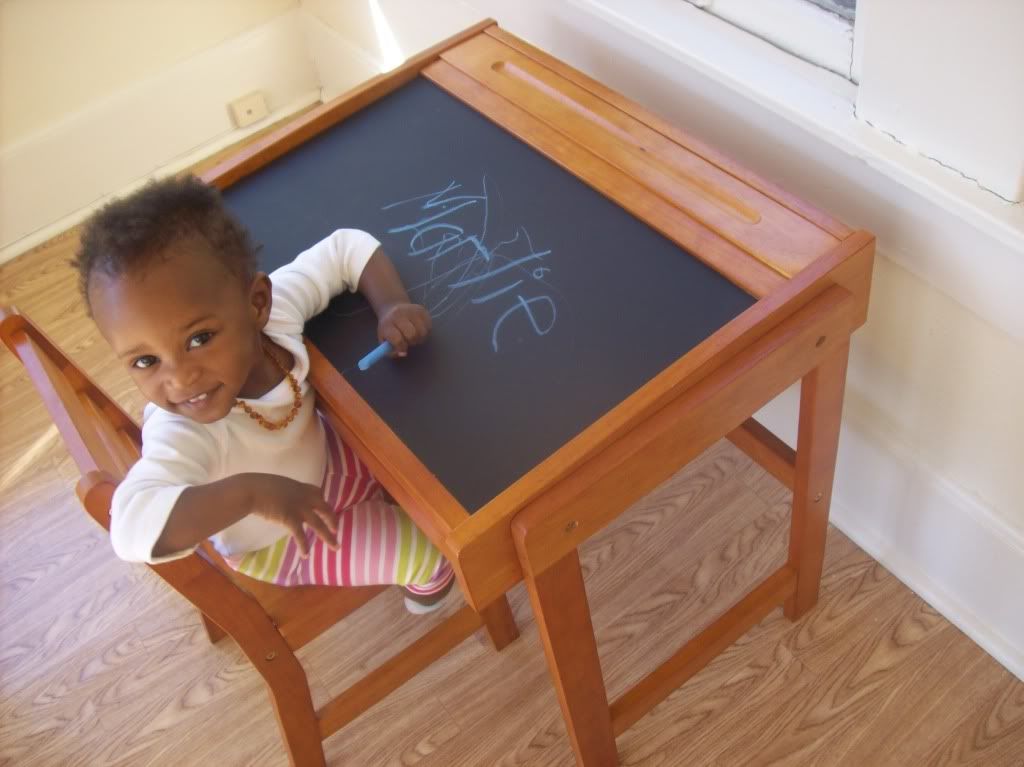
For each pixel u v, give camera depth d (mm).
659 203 1184
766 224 1124
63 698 1636
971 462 1336
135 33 2275
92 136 2322
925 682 1463
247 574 1243
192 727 1582
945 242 1126
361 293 1208
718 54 1272
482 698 1543
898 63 1055
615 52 1458
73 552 1810
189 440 1049
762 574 1608
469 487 1000
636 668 1542
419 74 1438
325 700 1582
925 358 1290
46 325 2156
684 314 1089
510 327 1126
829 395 1193
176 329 961
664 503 1718
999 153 1018
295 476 1168
